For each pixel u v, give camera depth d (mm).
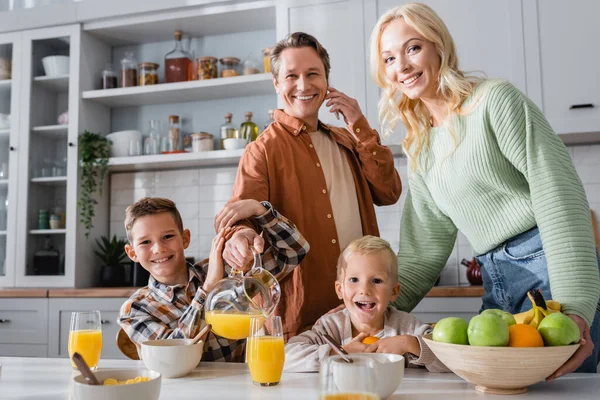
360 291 1301
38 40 3361
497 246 1313
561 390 907
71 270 3145
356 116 1670
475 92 1220
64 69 3322
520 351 810
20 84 3340
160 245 1520
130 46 3562
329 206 1573
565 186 1064
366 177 1696
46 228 3242
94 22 3277
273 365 970
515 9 2672
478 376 867
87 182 3219
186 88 3146
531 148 1104
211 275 1274
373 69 1427
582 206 1065
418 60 1278
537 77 2633
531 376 842
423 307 2580
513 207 1236
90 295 2879
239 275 1167
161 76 3494
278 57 1594
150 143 3271
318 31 2898
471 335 860
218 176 3385
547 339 850
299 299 1509
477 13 2713
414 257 1502
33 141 3307
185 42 3439
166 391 945
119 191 3494
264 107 3332
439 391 923
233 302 1060
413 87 1306
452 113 1263
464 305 2529
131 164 3252
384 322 1331
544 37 2643
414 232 1533
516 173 1215
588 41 2598
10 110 3344
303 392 923
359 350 1089
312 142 1655
